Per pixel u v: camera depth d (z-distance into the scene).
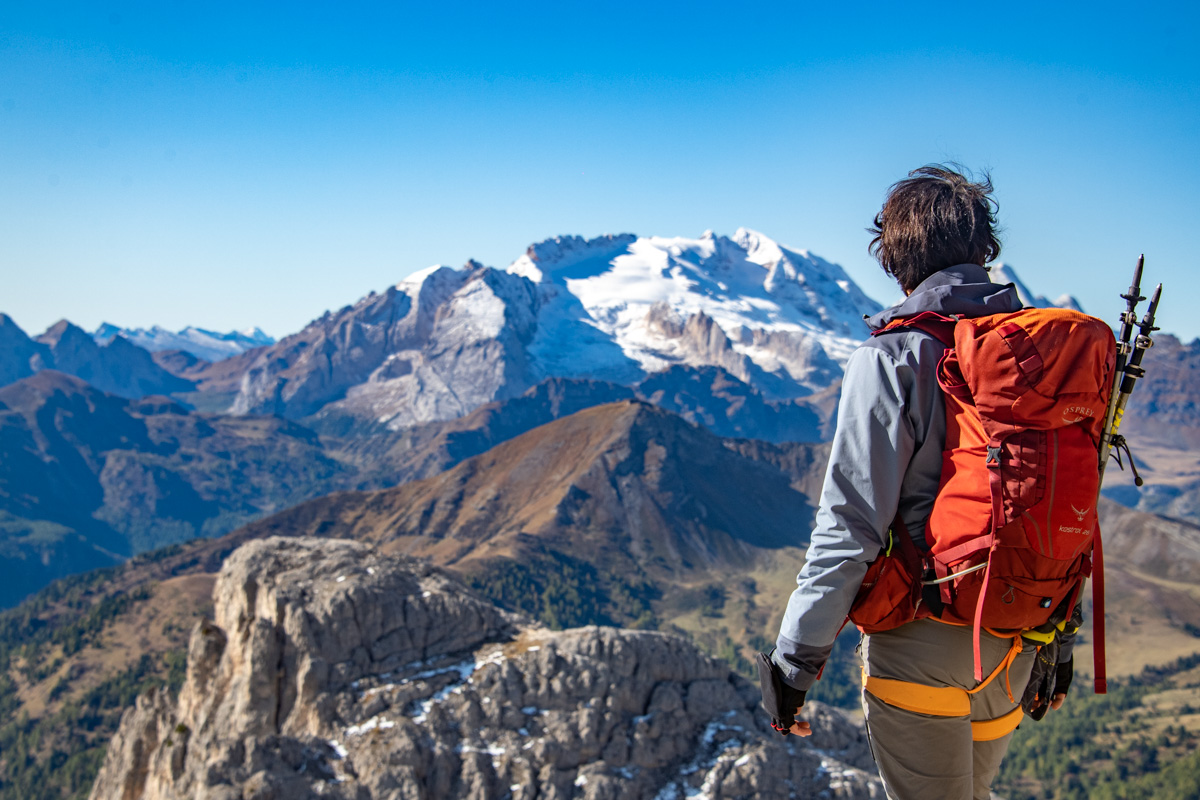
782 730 4.09
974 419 3.69
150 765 53.81
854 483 3.89
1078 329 3.50
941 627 3.90
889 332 4.07
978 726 4.07
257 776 41.41
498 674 48.91
